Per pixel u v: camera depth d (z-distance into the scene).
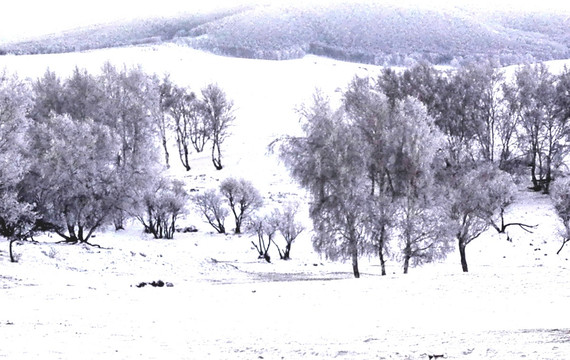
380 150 38.62
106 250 44.03
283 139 39.75
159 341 12.42
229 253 50.72
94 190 47.97
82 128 48.34
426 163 38.62
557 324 13.61
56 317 17.94
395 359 8.95
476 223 39.03
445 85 65.25
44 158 46.31
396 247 43.69
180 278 35.41
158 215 56.28
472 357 8.60
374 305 19.61
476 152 64.69
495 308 17.42
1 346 11.23
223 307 20.38
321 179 37.16
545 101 60.84
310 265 45.34
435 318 16.22
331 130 37.59
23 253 38.22
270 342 12.12
